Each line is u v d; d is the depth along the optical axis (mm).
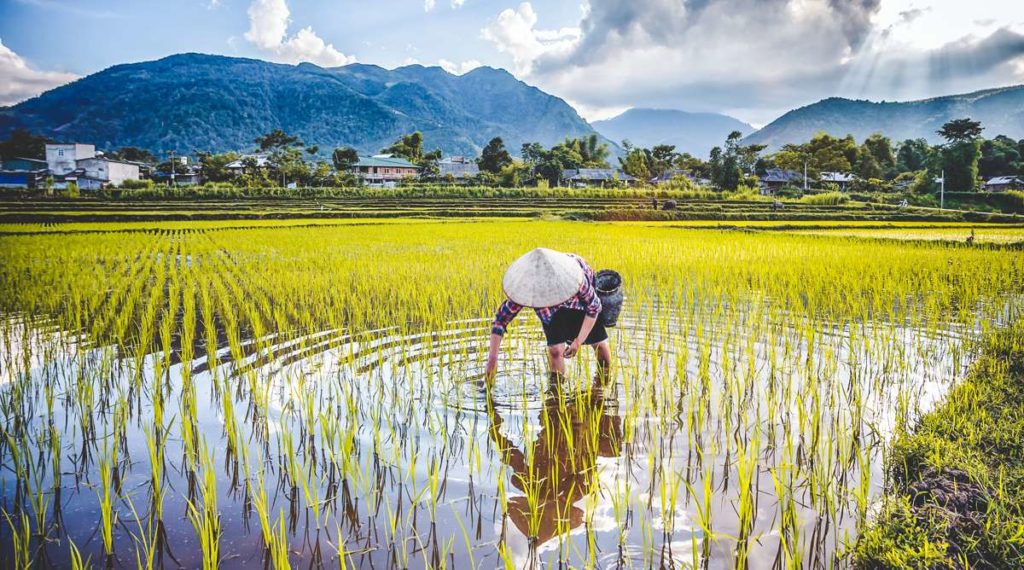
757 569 2643
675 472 3570
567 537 2795
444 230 26656
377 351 6277
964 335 6832
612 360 5621
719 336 6902
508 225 31844
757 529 2973
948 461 3562
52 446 3777
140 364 5398
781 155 107125
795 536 2600
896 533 2855
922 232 28719
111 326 7578
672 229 28406
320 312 8414
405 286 10289
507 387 5094
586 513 3100
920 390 5070
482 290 10031
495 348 4973
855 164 102125
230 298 9531
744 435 4102
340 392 5023
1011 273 12172
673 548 2826
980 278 11242
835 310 8539
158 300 9492
